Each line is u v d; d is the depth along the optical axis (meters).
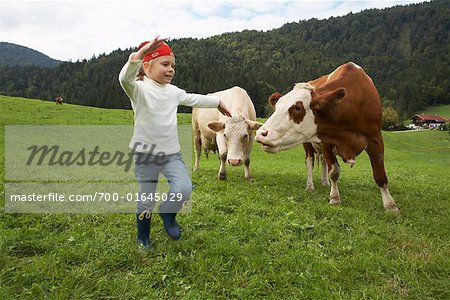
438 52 157.75
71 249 4.11
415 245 4.62
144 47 3.55
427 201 7.43
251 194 7.11
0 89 143.75
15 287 3.37
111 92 93.00
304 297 3.43
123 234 4.68
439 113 99.12
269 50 188.00
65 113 37.75
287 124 6.07
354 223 5.47
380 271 3.89
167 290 3.47
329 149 6.97
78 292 3.34
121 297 3.35
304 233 4.98
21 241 4.21
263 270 3.83
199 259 3.92
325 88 6.36
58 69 146.75
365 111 6.38
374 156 6.68
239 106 8.77
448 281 3.66
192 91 94.19
